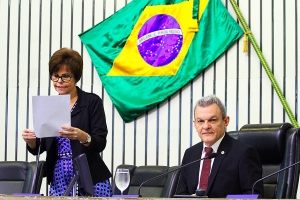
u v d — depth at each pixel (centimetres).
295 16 619
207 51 646
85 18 700
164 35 666
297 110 611
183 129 654
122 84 677
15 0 717
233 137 432
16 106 708
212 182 407
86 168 320
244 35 630
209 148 418
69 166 386
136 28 678
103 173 395
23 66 710
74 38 701
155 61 666
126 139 673
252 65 630
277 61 623
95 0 698
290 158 401
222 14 646
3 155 705
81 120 395
